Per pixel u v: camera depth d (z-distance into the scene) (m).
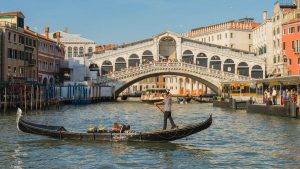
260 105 43.28
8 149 21.00
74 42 93.62
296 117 36.81
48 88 53.06
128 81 73.69
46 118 37.97
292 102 37.16
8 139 23.92
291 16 71.00
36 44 61.94
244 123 33.47
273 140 23.89
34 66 61.00
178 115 43.66
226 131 27.98
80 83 67.69
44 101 51.12
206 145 22.17
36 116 39.72
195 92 109.12
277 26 74.12
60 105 59.31
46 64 67.12
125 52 78.88
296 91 42.31
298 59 68.44
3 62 51.22
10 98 45.88
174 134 21.61
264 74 78.19
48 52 68.00
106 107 57.28
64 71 74.31
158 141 22.11
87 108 54.22
